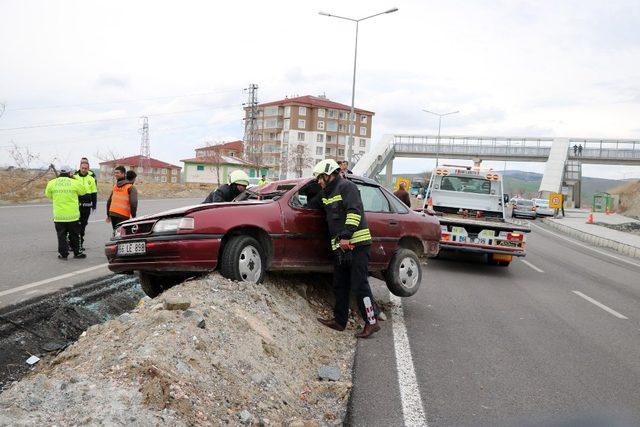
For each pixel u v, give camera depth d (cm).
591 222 3553
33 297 639
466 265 1321
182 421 321
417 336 644
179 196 3694
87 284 745
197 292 525
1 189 2412
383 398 453
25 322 564
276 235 624
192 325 435
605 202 5662
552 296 969
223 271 587
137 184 4181
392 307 789
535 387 490
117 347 399
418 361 550
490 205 1443
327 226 671
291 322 573
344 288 641
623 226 3278
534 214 4131
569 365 559
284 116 10525
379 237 738
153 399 329
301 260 650
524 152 5894
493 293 960
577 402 457
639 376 534
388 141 6344
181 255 566
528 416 425
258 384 412
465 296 914
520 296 948
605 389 492
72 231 966
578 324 751
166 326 426
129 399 322
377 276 782
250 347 459
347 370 518
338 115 10625
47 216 1673
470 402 450
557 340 656
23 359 495
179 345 402
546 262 1526
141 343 395
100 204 2319
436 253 830
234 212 600
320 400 443
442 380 499
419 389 474
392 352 576
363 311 626
